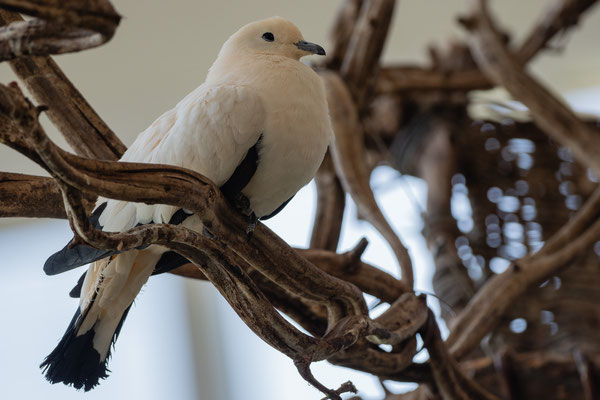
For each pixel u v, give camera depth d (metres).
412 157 6.88
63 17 1.86
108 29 1.90
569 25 6.67
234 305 3.01
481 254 6.00
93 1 1.86
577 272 5.62
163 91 8.66
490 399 4.21
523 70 6.15
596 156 5.88
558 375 4.84
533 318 5.48
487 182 6.37
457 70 7.03
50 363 3.26
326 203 5.31
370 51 5.76
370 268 4.15
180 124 3.32
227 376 10.14
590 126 6.72
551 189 6.31
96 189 2.38
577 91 10.05
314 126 3.42
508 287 4.68
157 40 8.05
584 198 6.29
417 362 4.18
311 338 3.05
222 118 3.26
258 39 3.99
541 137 6.55
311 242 5.25
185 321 10.41
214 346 10.28
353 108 5.20
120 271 3.29
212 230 3.01
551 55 9.59
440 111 6.79
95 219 3.46
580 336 5.30
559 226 6.15
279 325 2.96
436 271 5.94
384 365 3.86
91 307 3.32
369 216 4.73
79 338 3.31
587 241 4.91
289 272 3.34
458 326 4.64
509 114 6.80
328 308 3.62
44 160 2.17
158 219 3.27
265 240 3.21
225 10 7.92
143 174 2.55
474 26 6.31
